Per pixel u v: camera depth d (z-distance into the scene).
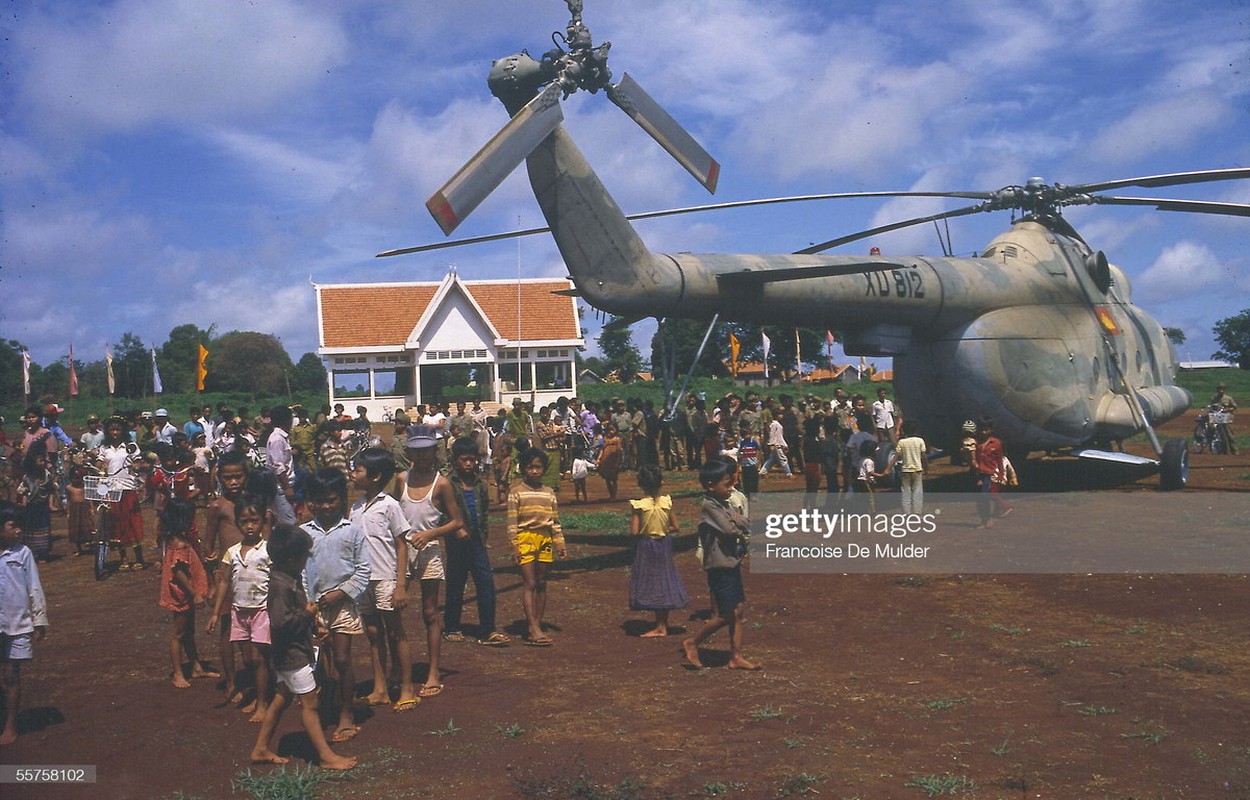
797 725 6.00
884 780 5.08
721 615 7.30
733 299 12.41
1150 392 18.28
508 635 8.56
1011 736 5.66
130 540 12.63
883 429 22.52
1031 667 7.03
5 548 6.25
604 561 12.06
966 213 17.25
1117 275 19.59
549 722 6.22
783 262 12.96
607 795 5.00
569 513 16.50
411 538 6.91
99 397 74.06
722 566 7.25
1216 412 24.59
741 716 6.22
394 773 5.41
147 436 19.08
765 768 5.31
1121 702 6.18
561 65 10.47
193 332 94.31
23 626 6.21
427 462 7.24
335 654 6.01
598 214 11.23
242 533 6.51
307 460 17.56
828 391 57.78
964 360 15.39
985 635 7.98
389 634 6.68
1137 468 19.30
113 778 5.47
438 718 6.35
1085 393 16.45
